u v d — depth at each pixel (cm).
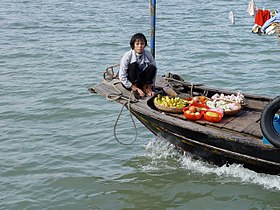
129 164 820
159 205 711
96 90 826
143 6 2427
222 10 2259
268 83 1219
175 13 2214
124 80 802
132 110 780
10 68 1381
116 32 1853
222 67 1363
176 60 1440
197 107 773
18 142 905
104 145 891
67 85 1221
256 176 746
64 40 1727
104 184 763
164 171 793
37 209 702
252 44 1605
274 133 661
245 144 688
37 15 2228
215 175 766
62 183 766
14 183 767
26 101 1113
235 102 781
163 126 760
